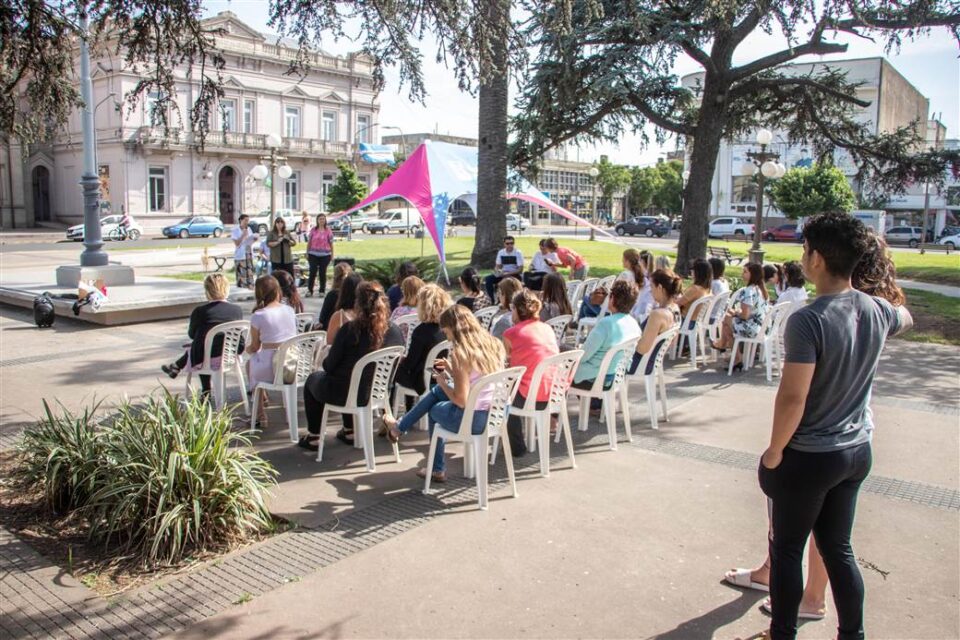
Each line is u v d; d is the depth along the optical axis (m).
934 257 32.47
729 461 5.99
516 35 7.57
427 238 40.81
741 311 9.20
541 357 5.67
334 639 3.41
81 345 10.56
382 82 7.78
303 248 29.84
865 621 3.62
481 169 17.91
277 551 4.31
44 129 7.85
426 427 6.91
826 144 20.23
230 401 7.67
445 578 3.99
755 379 9.06
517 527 4.67
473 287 8.91
